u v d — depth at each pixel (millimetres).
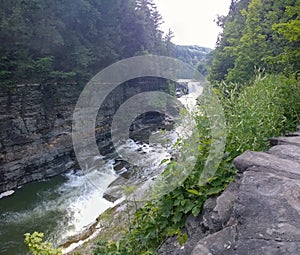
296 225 1359
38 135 14891
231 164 2344
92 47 20734
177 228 2281
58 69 18188
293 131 3490
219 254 1364
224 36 20656
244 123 2686
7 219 9594
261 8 13047
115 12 23750
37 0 17250
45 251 2502
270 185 1697
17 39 15617
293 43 9305
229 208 1829
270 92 3553
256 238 1343
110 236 3625
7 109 13719
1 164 12680
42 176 13867
